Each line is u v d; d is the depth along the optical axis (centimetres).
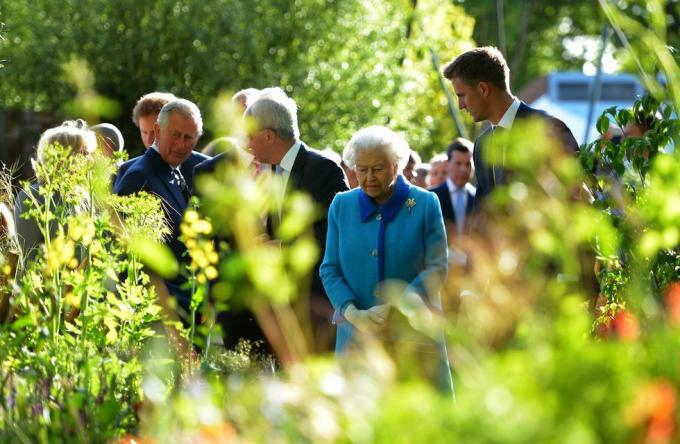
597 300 934
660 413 449
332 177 1233
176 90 3847
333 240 1123
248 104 1334
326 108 3962
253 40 3878
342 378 488
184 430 590
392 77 3972
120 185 1345
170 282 1273
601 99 4178
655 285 823
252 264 514
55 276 962
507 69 1170
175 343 977
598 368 464
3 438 690
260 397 529
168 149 1359
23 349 858
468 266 1030
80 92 566
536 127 601
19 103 3844
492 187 1126
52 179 1103
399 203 1095
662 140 919
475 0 7581
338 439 469
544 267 640
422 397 447
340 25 4081
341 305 1084
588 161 957
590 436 441
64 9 3844
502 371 457
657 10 626
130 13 3869
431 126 3919
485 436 426
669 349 480
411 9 4066
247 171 1198
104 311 971
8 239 1145
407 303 539
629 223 816
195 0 3875
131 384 796
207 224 875
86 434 698
